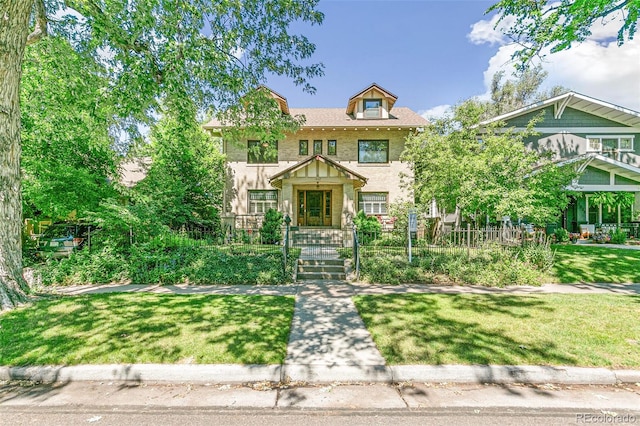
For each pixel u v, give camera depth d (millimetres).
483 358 3777
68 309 5539
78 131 10656
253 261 9453
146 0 6324
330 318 5418
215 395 3281
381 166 18281
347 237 13875
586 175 17469
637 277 8633
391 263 9453
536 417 2885
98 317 5141
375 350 4066
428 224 14539
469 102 14758
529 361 3717
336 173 15438
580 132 18141
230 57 8648
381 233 13289
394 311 5707
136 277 8539
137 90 7387
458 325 4898
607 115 17891
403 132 18234
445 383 3516
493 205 10742
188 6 6844
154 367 3590
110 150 11531
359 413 2945
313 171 15469
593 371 3539
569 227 18359
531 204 10391
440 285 8281
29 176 9914
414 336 4469
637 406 3080
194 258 9320
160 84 7867
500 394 3279
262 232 14195
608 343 4191
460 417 2879
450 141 13398
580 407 3053
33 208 11781
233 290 7656
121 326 4738
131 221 8977
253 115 10258
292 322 5203
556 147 18141
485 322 5035
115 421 2830
